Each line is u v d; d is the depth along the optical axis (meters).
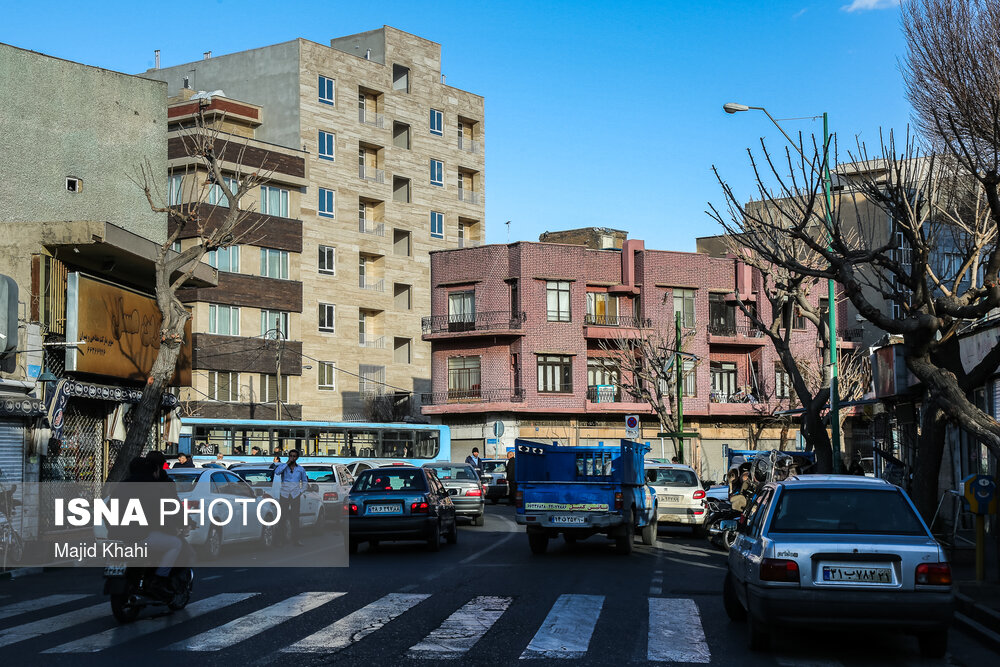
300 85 63.06
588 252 58.50
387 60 68.44
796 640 10.50
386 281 66.75
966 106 16.95
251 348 56.59
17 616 11.92
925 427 19.92
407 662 9.02
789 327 30.80
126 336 29.16
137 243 27.73
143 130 34.00
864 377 50.97
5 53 30.48
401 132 69.75
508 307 57.19
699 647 9.88
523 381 56.12
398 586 14.55
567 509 20.39
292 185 59.22
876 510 9.99
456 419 57.97
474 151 74.25
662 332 59.28
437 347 59.00
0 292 22.34
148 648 9.66
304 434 40.16
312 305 61.59
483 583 14.98
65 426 26.84
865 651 9.95
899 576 9.20
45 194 31.12
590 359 58.25
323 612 11.95
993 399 22.95
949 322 16.61
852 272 16.83
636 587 14.61
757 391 59.09
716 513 22.97
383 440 42.56
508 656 9.30
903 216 16.95
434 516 20.91
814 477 10.70
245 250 56.62
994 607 11.88
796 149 17.94
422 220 69.62
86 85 32.50
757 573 9.53
